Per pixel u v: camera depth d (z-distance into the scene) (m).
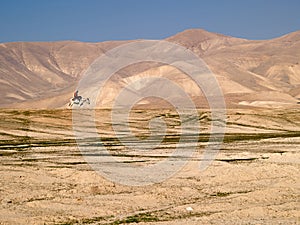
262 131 164.88
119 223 40.25
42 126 165.75
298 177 60.69
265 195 50.72
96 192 53.31
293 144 108.94
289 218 41.41
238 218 41.53
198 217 42.16
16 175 63.41
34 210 45.28
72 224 40.22
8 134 150.62
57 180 60.84
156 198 50.28
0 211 44.69
